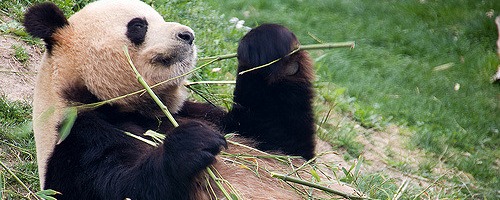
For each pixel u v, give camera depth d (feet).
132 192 30.17
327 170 44.70
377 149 52.21
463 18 79.25
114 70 32.78
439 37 75.15
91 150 31.35
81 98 32.76
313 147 37.06
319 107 54.03
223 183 32.27
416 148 53.78
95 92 32.78
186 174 29.53
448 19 78.89
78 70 32.63
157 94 34.04
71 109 31.22
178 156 29.40
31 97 44.34
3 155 40.14
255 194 33.37
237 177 33.35
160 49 33.22
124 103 33.32
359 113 55.31
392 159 51.52
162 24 34.01
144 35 33.45
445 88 65.26
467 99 64.03
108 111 33.17
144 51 33.32
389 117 56.85
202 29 59.31
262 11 75.41
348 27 74.90
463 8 81.41
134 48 33.19
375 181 42.29
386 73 66.54
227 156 33.73
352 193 33.78
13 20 49.32
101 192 30.76
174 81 33.86
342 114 55.11
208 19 61.57
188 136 29.60
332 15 77.66
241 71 35.17
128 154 31.35
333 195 33.83
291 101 35.88
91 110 32.45
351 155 50.52
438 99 63.36
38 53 48.03
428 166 50.75
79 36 32.89
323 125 52.26
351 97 59.21
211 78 50.62
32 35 32.71
